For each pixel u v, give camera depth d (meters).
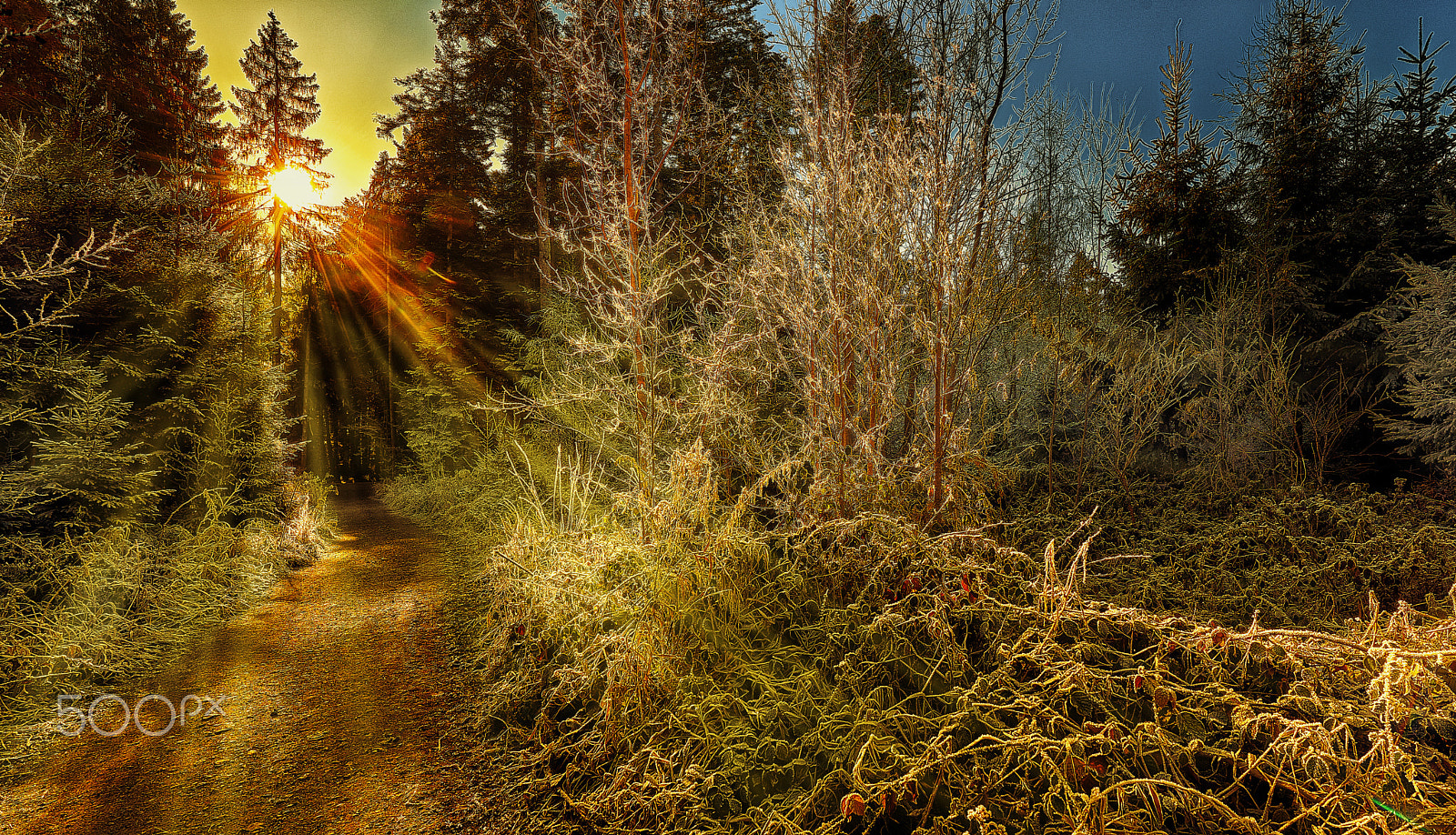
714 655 3.54
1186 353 7.43
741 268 5.50
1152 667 2.92
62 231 6.58
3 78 8.67
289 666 4.81
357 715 4.01
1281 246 7.91
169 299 7.77
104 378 5.78
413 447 16.14
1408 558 4.00
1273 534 4.68
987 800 2.30
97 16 15.30
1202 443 7.45
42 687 4.17
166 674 4.67
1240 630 3.37
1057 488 7.44
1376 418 6.58
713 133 6.50
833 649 3.36
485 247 20.41
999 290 4.73
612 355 5.08
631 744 3.05
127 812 3.07
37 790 3.25
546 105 7.51
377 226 22.34
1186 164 8.86
